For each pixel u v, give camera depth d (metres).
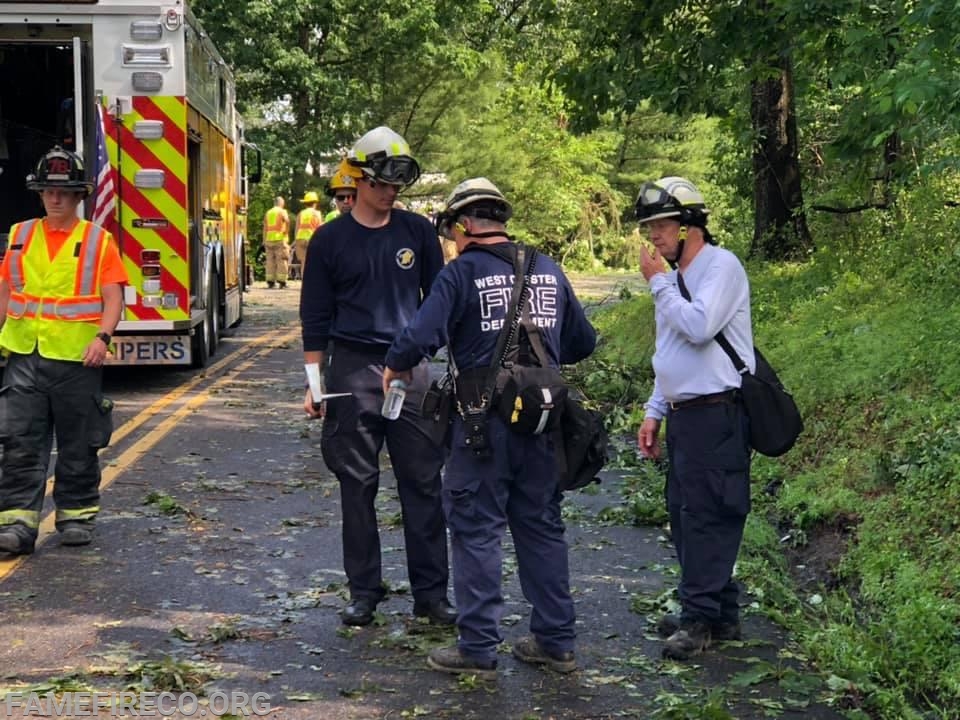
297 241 29.58
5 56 12.74
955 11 7.66
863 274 11.59
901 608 5.41
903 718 4.60
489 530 4.96
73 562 6.48
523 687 4.89
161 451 9.45
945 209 11.37
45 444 6.70
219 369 14.44
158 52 11.93
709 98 12.95
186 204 12.09
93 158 12.07
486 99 36.75
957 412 7.11
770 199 14.46
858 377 8.44
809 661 5.20
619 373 12.17
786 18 10.43
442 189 36.56
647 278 5.22
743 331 5.17
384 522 7.43
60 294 6.66
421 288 5.72
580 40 14.05
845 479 7.18
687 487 5.20
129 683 4.83
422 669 5.05
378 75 35.78
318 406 5.62
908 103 8.01
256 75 34.66
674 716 4.55
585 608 5.86
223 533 7.11
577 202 39.38
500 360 4.90
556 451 4.97
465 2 33.44
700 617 5.24
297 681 4.90
